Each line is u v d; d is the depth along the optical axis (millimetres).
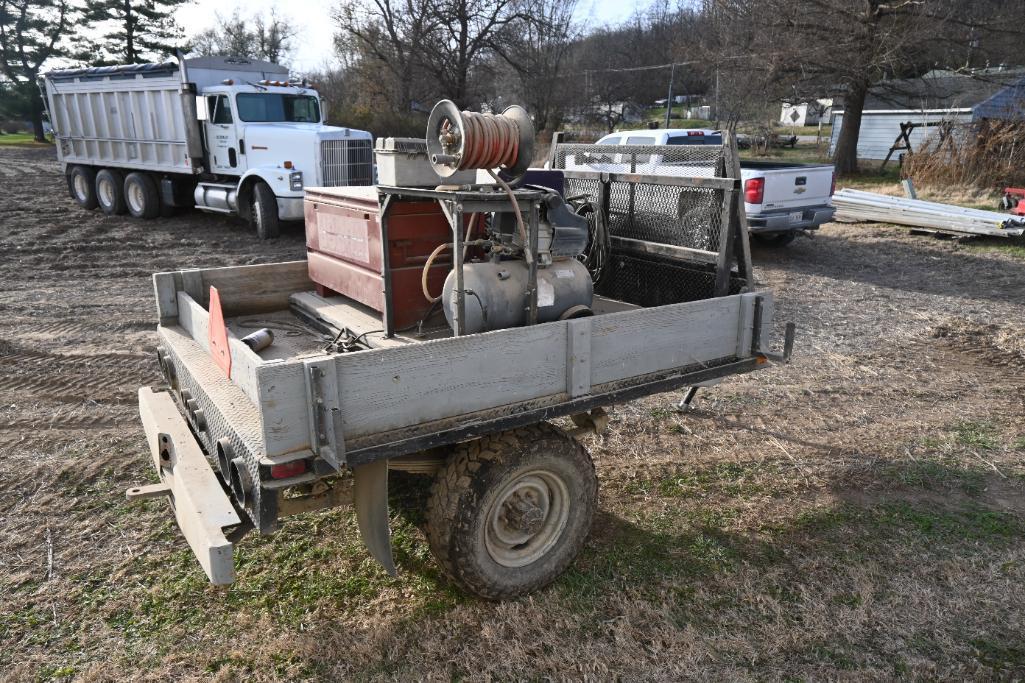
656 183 4047
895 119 26984
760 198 10180
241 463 2439
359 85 34219
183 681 2637
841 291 9102
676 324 3219
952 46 21141
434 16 31469
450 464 2883
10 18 39938
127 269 9789
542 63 34188
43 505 3809
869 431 4945
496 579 2967
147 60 41656
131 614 3008
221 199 12414
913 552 3539
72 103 14719
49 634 2881
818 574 3354
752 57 21484
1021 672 2766
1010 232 11977
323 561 3361
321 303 4207
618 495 4039
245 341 3508
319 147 11586
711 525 3754
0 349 6281
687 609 3094
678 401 5418
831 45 20266
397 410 2504
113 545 3479
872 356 6531
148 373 5816
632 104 42375
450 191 3109
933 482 4230
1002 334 7141
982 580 3328
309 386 2285
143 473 4160
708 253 3789
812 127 46125
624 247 4402
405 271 3537
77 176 15430
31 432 4668
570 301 3402
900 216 13695
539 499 3105
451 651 2803
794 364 6293
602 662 2752
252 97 12148
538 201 3121
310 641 2842
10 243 11297
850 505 3971
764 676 2719
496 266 3232
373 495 2670
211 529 2426
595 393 3014
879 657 2836
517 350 2736
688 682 2680
